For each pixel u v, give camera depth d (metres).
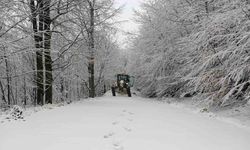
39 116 12.40
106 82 54.47
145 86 34.72
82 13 20.47
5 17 16.28
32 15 17.58
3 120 11.68
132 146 7.87
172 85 27.72
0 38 15.69
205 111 15.62
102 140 8.30
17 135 9.07
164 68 28.20
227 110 15.20
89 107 15.67
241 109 14.65
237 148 8.25
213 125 11.39
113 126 10.20
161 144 8.16
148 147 7.84
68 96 42.59
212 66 16.67
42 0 18.02
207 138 9.15
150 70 29.98
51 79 19.59
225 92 15.63
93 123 10.68
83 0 19.34
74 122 10.85
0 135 9.21
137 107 16.66
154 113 14.00
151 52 31.05
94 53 23.86
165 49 28.19
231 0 14.84
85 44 22.17
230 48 14.23
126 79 33.03
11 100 34.81
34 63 26.47
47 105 16.91
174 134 9.41
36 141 8.29
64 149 7.49
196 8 19.05
